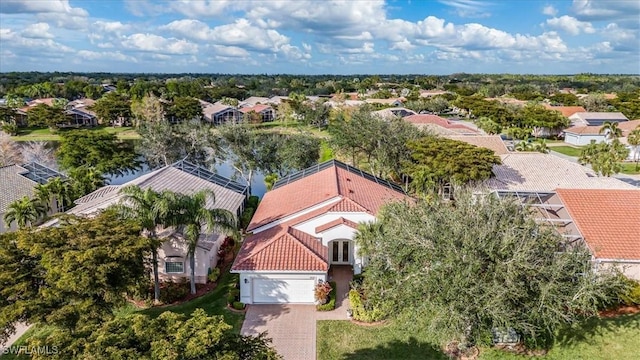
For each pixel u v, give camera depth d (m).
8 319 19.47
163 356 13.69
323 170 44.72
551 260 20.19
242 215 44.94
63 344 14.86
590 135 98.69
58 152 69.12
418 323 20.58
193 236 28.59
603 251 28.36
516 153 53.31
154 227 28.05
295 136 63.75
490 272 19.31
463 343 20.48
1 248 22.80
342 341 25.20
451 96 167.88
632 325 24.80
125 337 14.72
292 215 34.72
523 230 20.23
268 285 29.38
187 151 70.94
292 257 29.50
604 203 32.25
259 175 71.19
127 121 128.38
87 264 21.36
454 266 19.31
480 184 41.44
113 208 27.69
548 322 20.05
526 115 113.25
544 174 47.94
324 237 32.50
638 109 128.88
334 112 118.81
